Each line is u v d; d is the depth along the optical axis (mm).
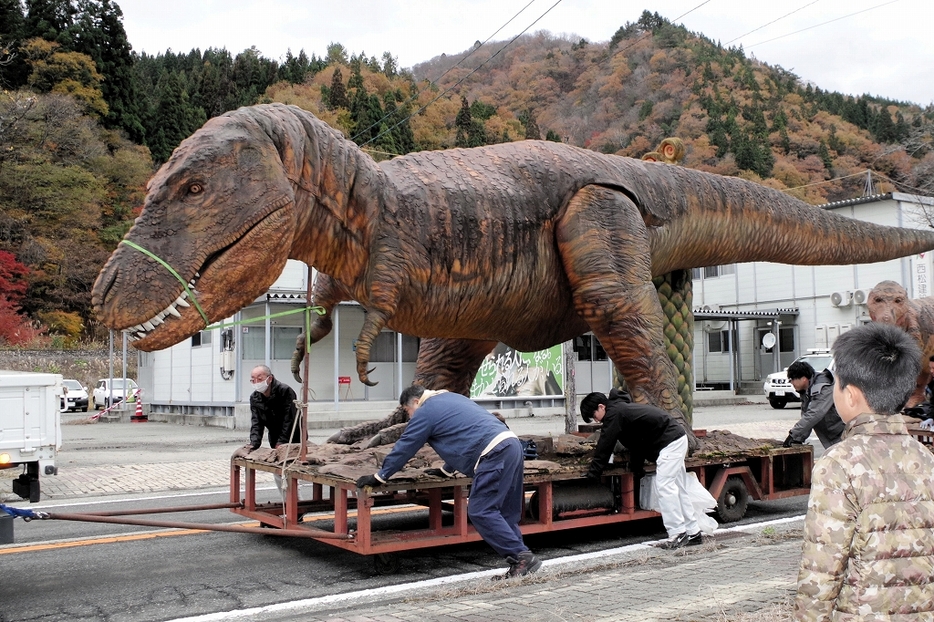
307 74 71375
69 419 25250
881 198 24969
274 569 5633
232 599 4859
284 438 7234
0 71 43625
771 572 4781
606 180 6824
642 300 6637
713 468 7059
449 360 7863
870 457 2078
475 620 3873
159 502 8555
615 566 5383
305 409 5945
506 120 58406
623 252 6648
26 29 47500
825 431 7445
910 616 1994
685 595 4199
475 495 4895
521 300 6578
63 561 5902
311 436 17422
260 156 5336
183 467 11656
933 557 2033
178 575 5469
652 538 6605
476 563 5773
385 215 5914
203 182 5164
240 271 5262
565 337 7320
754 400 28031
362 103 51094
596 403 6195
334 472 5398
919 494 2057
